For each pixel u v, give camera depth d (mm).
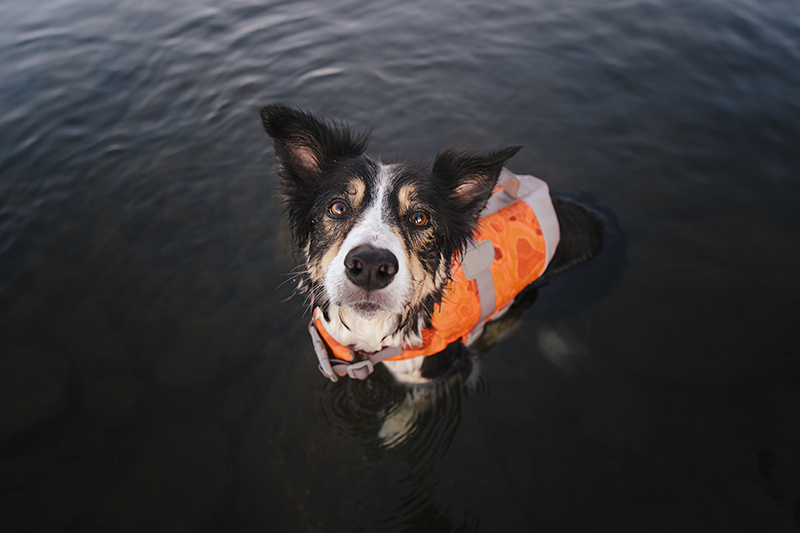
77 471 450
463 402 516
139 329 557
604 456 470
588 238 624
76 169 734
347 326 462
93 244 636
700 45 978
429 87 895
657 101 855
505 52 981
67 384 508
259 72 929
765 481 444
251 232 657
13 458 456
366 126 814
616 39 1011
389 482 458
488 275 496
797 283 590
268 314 574
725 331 554
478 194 457
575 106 853
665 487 446
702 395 507
